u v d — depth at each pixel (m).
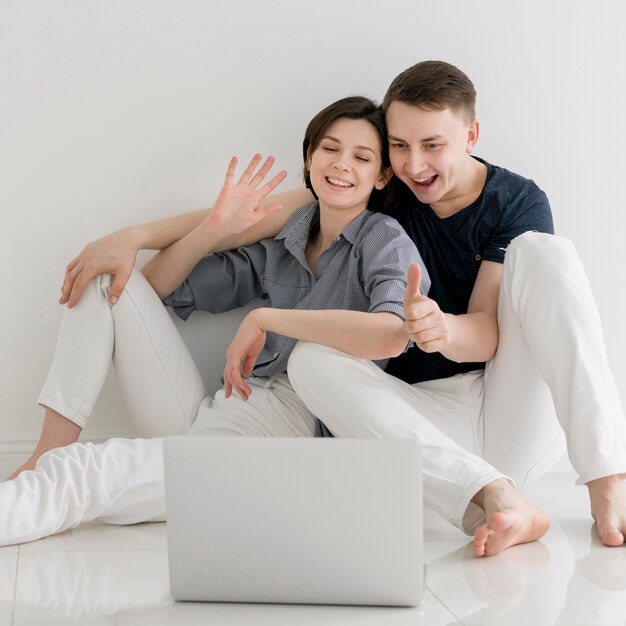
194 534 1.24
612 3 2.15
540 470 1.76
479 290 1.82
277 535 1.23
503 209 1.86
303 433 1.85
